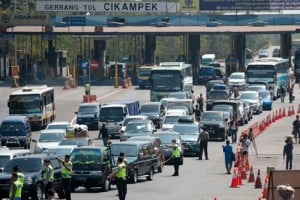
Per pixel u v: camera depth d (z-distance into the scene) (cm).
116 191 9975
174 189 10069
